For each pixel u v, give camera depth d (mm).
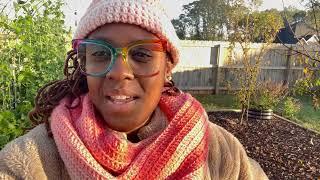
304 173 6277
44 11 6969
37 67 6055
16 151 1215
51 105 1394
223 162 1442
